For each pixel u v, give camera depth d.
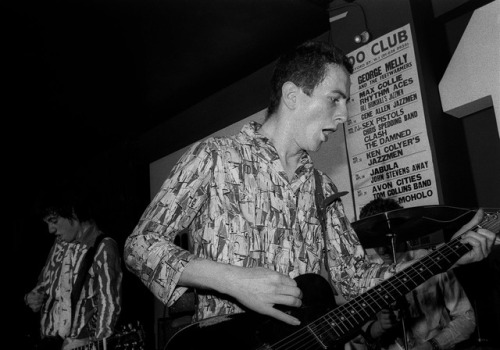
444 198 2.75
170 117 5.21
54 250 2.75
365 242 2.64
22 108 4.76
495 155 2.98
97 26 3.60
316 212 1.50
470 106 2.96
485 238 1.56
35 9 3.35
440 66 3.12
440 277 2.72
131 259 1.19
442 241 2.79
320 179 1.58
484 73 2.82
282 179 1.38
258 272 1.14
